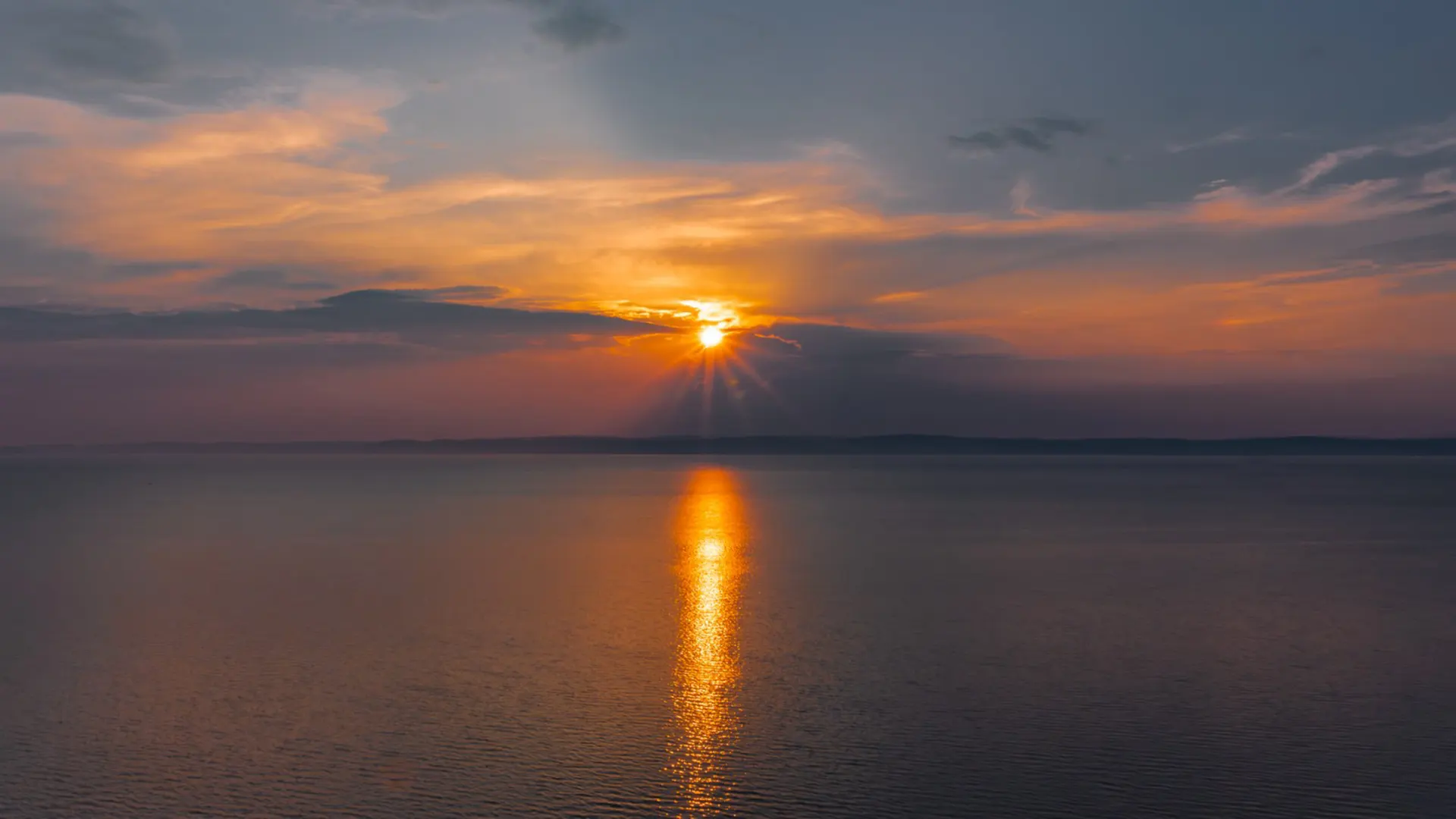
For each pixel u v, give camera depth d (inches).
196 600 1610.5
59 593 1680.6
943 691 1079.0
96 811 778.8
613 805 792.3
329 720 978.1
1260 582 1828.2
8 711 1004.6
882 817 774.5
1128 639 1327.5
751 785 829.2
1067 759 886.4
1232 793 816.9
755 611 1510.8
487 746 908.6
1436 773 856.3
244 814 774.5
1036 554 2267.5
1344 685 1108.5
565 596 1652.3
